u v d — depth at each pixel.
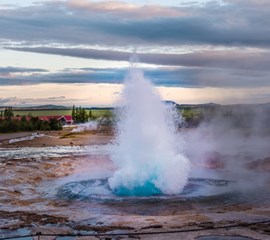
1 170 23.84
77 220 13.63
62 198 17.75
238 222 12.85
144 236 11.42
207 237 11.29
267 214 14.03
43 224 13.15
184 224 12.71
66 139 61.16
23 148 47.69
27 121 93.00
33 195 18.58
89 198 17.42
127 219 13.62
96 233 11.91
